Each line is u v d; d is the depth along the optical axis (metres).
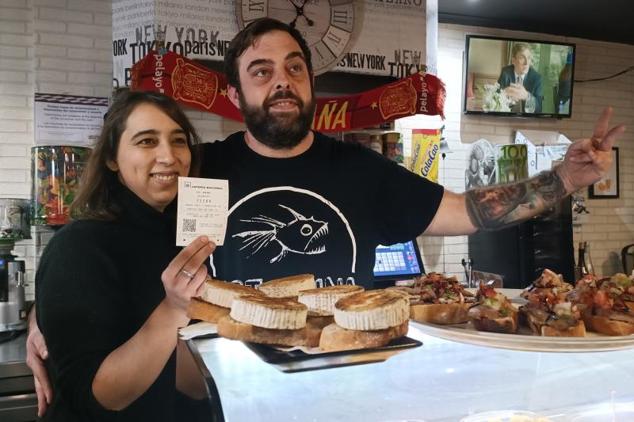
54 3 3.02
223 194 0.82
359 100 3.09
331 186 1.41
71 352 0.94
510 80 3.96
